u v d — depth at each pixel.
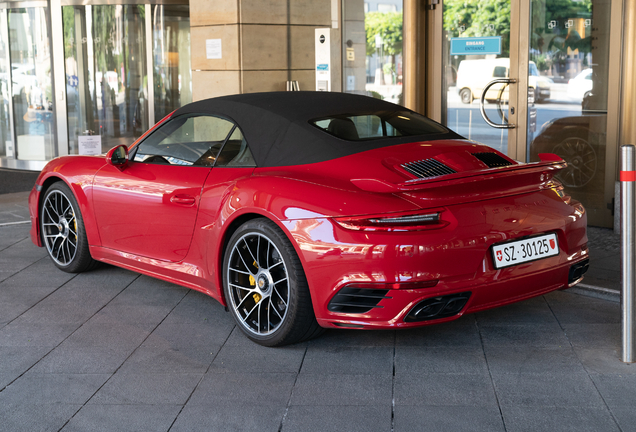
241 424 2.53
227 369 3.05
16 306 4.03
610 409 2.52
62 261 4.76
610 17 5.48
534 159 6.19
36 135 10.84
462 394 2.70
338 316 2.96
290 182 3.16
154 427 2.53
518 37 6.14
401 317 2.84
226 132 3.72
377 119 3.66
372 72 7.44
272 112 3.62
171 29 10.23
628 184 2.85
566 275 3.27
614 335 3.28
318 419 2.54
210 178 3.60
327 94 3.99
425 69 6.96
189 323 3.67
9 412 2.69
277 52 7.71
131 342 3.42
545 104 6.03
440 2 6.73
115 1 10.19
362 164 3.15
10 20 10.66
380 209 2.83
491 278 2.96
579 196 5.90
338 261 2.89
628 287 2.90
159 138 4.10
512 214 3.02
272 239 3.13
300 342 3.32
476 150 3.44
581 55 5.72
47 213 4.79
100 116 10.56
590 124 5.73
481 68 6.48
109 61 10.41
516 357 3.05
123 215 4.12
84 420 2.60
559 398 2.63
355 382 2.86
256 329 3.33
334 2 7.68
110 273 4.68
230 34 7.54
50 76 10.56
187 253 3.74
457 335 3.35
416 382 2.84
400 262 2.79
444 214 2.86
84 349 3.34
